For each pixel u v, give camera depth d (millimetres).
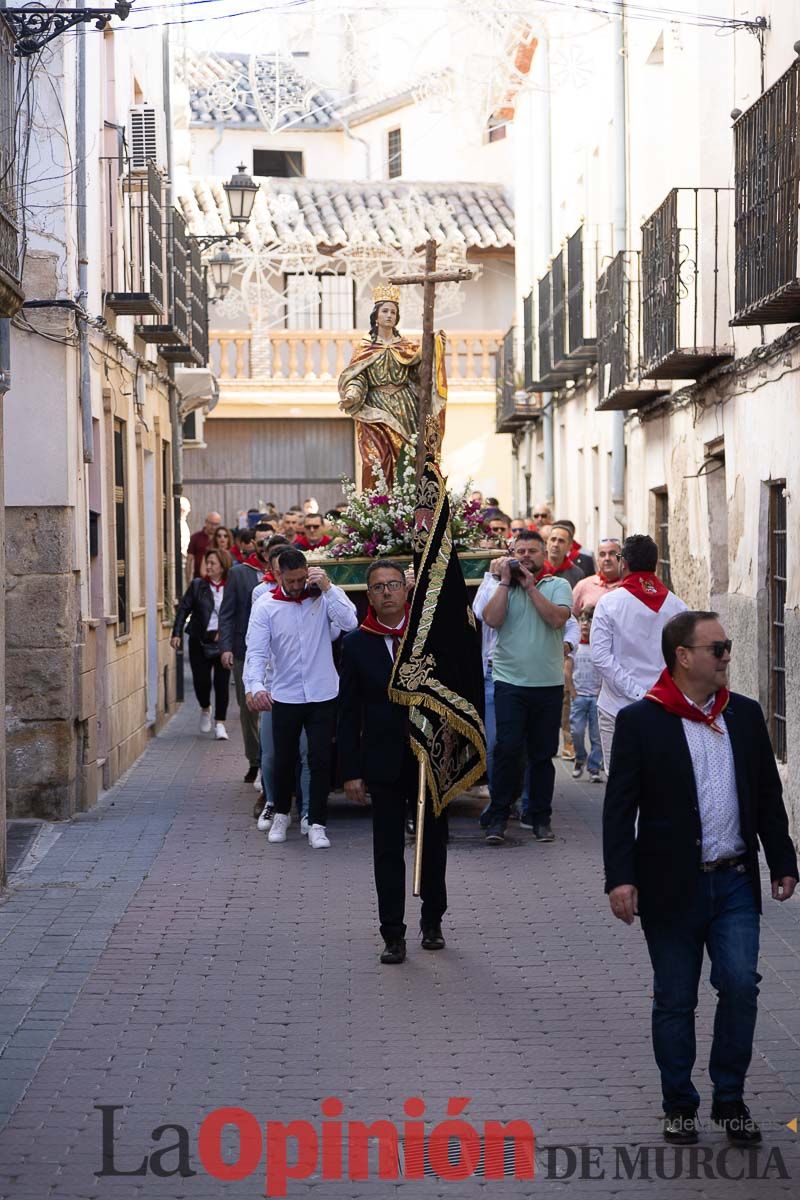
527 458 30406
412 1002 7566
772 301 10203
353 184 35281
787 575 11258
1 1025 7246
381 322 13828
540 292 24641
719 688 5875
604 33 19953
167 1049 6883
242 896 9898
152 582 18938
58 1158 5652
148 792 14164
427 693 8312
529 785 11766
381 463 13734
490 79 22562
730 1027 5730
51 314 12352
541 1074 6520
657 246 14711
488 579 11758
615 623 9992
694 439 14938
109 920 9273
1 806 10156
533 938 8781
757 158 11164
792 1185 5367
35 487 12375
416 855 8320
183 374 24031
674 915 5789
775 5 12523
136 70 18531
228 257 23859
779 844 5898
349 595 12695
